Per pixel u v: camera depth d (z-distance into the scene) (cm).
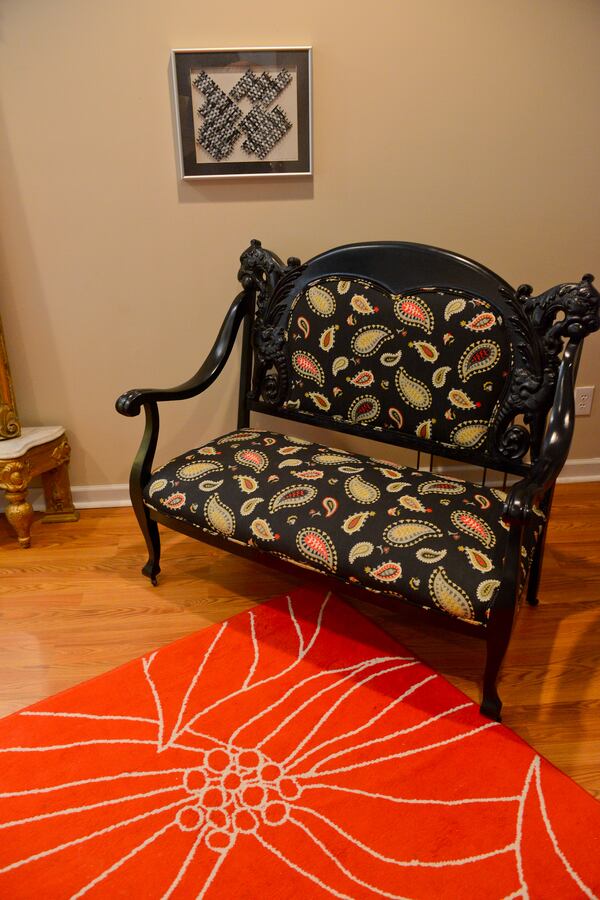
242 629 164
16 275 198
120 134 185
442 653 157
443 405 162
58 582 186
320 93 182
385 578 130
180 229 196
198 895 104
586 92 185
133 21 174
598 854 109
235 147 185
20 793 121
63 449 210
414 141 188
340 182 192
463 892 103
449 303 157
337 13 175
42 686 147
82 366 211
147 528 176
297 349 182
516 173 194
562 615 168
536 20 177
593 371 221
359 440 226
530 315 147
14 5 171
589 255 205
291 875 106
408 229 199
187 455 175
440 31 177
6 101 179
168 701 141
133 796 120
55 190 190
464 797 119
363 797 119
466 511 140
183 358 213
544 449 139
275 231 198
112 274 201
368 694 143
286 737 132
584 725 136
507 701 142
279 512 147
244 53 175
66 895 104
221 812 117
